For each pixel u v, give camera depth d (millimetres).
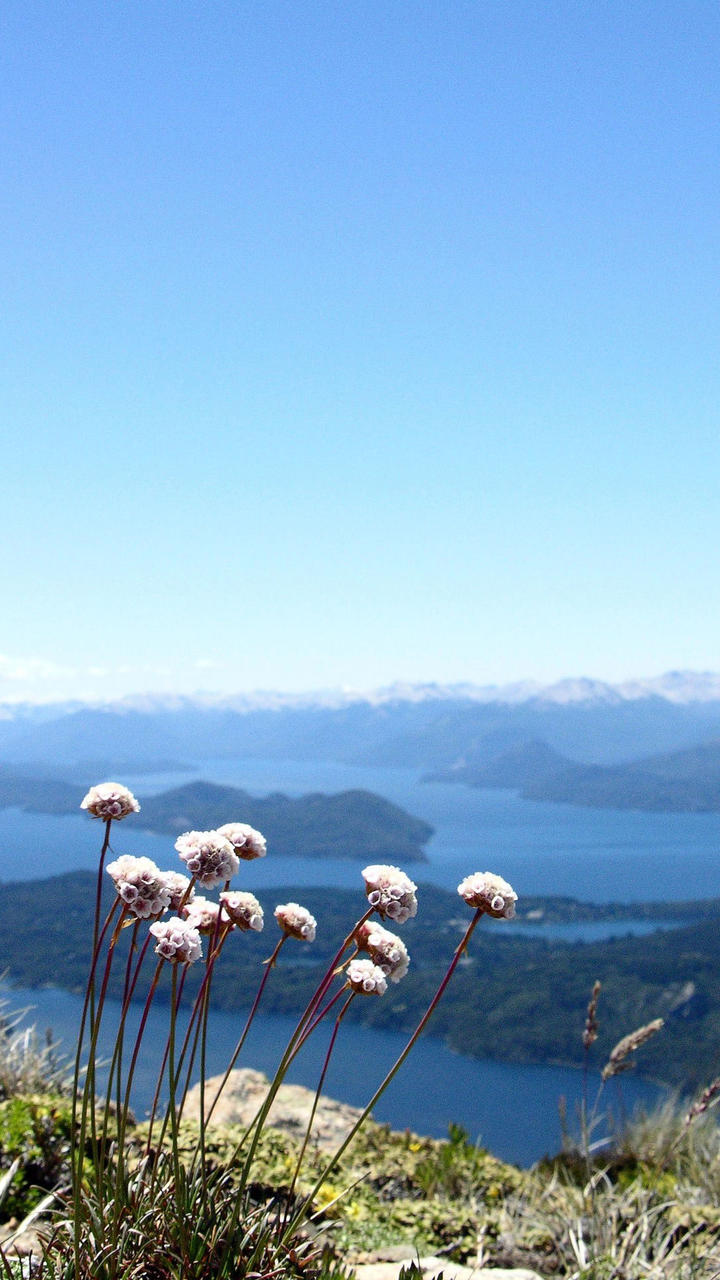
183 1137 5547
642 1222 5703
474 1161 7445
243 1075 8844
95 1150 3203
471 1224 6016
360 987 3219
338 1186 6180
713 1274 5219
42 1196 4625
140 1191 3354
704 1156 7934
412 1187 6770
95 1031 3078
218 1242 3334
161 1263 3225
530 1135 78188
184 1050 3162
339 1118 8109
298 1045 3338
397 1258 5129
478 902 3156
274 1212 4668
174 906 3307
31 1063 6883
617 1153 8109
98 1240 3180
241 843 3457
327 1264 3656
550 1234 5984
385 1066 101500
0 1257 3225
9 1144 4941
